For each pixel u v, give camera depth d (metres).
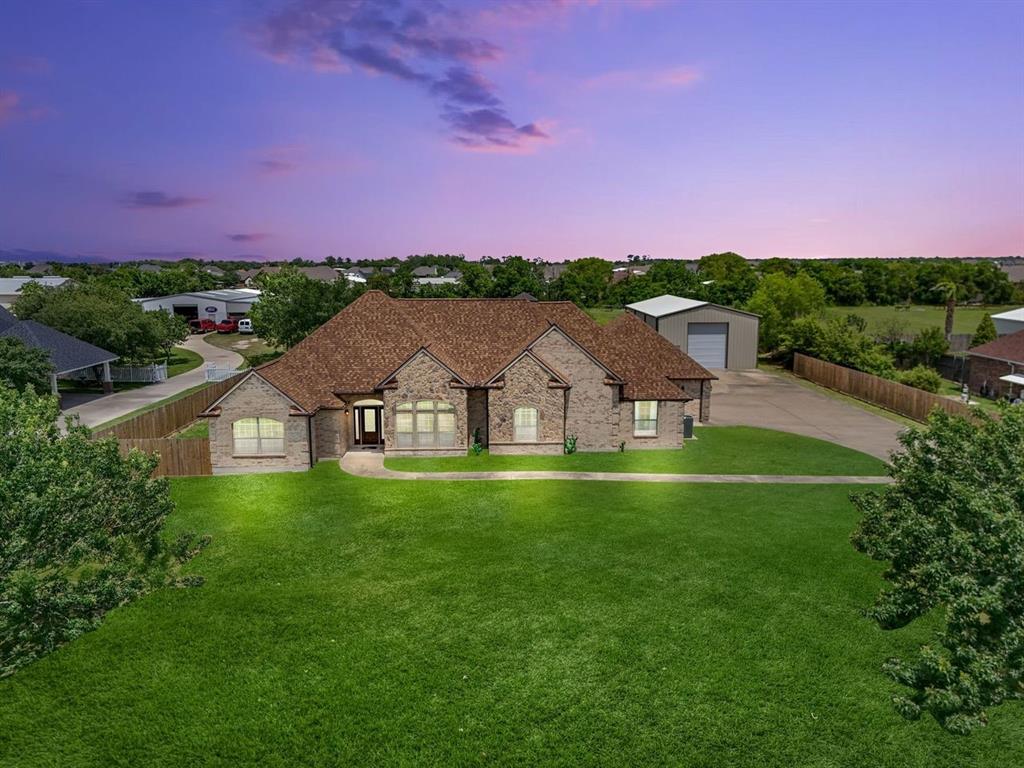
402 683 14.58
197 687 14.45
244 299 95.56
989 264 133.38
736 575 19.64
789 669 15.12
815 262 164.25
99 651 15.77
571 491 27.48
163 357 65.94
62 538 13.16
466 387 32.03
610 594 18.50
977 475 12.78
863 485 28.61
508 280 115.50
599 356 36.25
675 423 34.75
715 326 62.72
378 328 35.97
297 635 16.47
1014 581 10.26
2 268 157.00
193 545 18.55
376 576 19.69
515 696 14.16
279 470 30.09
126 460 15.66
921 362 60.69
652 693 14.26
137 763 12.30
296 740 12.86
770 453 34.00
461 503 25.92
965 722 10.71
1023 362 47.22
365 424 34.44
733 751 12.66
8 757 12.41
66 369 44.66
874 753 12.67
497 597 18.36
